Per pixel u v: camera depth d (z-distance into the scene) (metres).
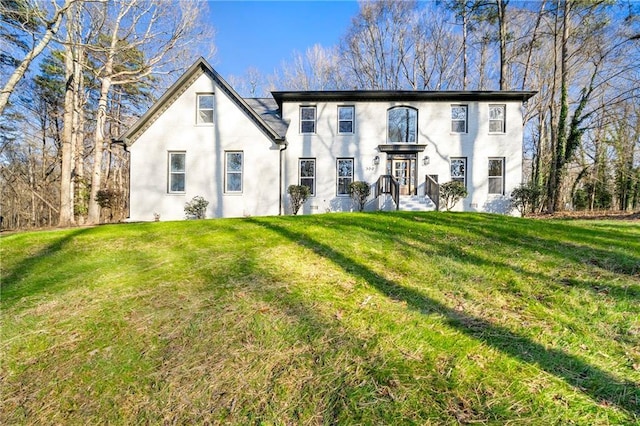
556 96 19.77
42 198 20.86
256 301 3.18
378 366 2.18
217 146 12.59
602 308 2.93
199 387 2.11
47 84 20.50
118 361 2.39
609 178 19.73
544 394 1.91
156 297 3.37
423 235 5.47
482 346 2.37
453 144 13.91
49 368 2.37
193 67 12.41
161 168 12.55
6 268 4.62
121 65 15.72
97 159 14.43
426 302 3.12
